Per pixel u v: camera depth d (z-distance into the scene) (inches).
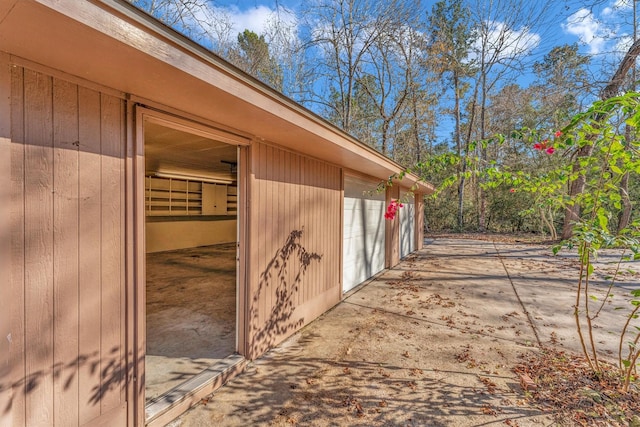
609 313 163.0
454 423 77.5
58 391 57.6
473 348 120.6
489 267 290.2
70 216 59.4
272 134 107.6
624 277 248.1
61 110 57.8
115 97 66.6
